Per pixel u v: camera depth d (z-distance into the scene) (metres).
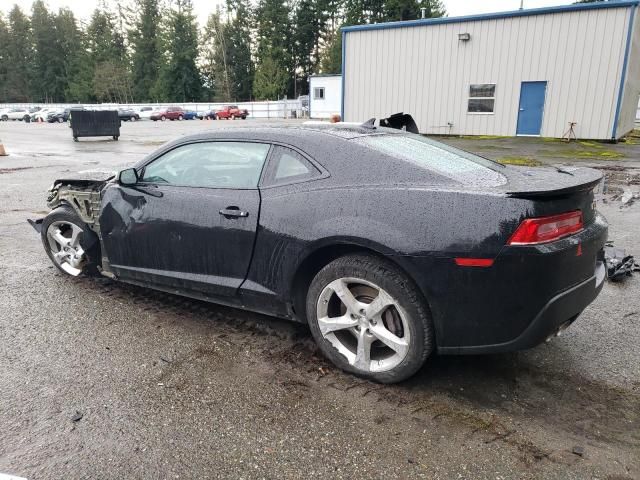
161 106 54.34
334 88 40.50
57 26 87.06
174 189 3.48
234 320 3.67
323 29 77.75
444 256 2.45
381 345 2.95
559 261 2.39
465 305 2.47
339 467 2.17
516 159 13.09
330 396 2.70
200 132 3.51
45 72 87.25
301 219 2.84
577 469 2.14
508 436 2.36
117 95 79.00
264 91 69.69
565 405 2.61
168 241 3.49
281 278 3.00
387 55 21.27
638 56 20.48
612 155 14.05
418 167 2.72
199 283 3.39
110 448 2.30
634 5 16.70
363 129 3.33
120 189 3.78
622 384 2.80
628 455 2.23
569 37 17.97
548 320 2.44
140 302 4.01
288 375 2.91
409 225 2.52
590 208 2.74
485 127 20.17
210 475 2.13
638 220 6.70
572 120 18.59
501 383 2.81
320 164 2.90
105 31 82.19
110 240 3.90
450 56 20.12
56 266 4.61
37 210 7.64
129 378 2.89
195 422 2.48
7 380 2.86
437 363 3.04
